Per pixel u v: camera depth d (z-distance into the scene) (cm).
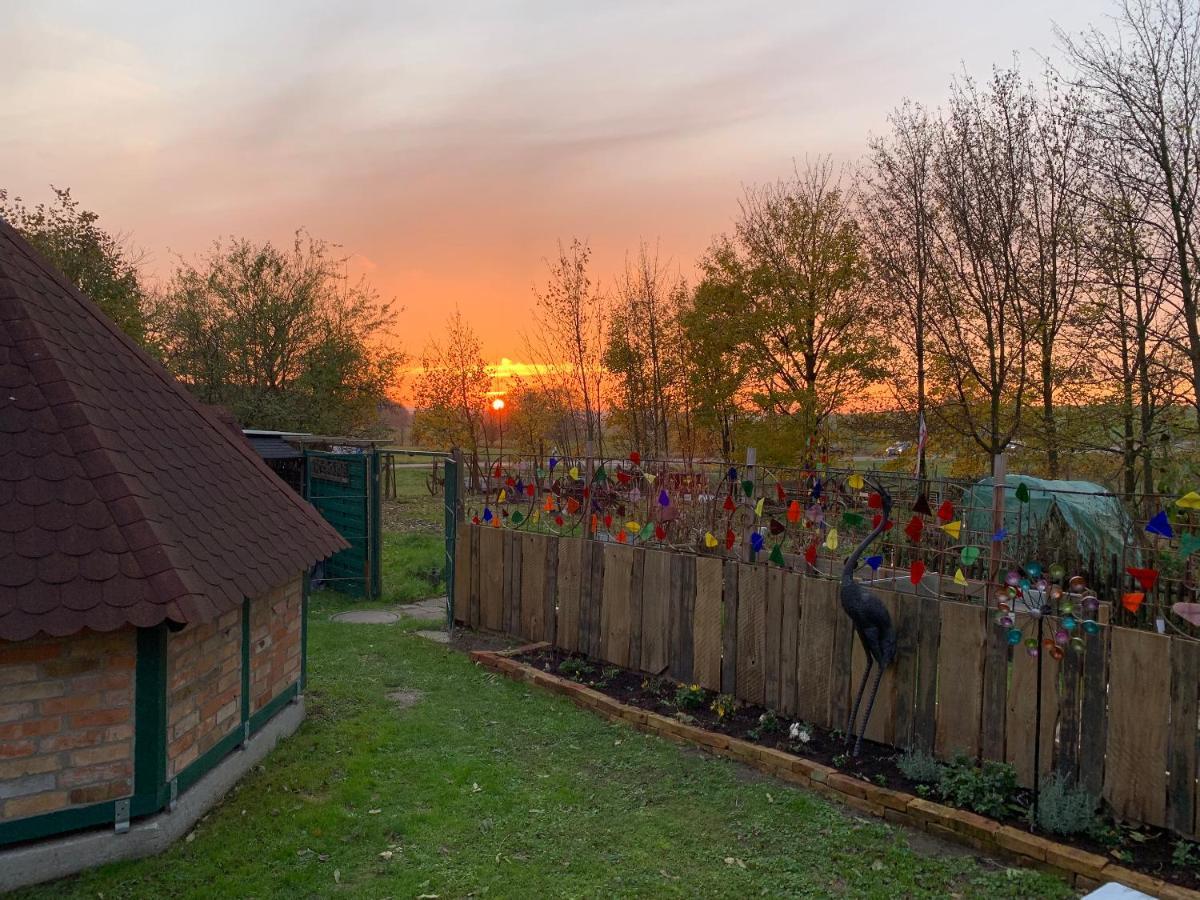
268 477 700
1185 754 448
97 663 449
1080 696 489
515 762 615
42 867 433
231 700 562
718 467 1017
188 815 499
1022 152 1753
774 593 677
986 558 694
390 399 3400
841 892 430
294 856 469
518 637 969
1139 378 1548
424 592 1323
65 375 506
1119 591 730
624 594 823
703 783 572
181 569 456
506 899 425
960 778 511
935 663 564
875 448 2084
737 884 439
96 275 2494
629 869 456
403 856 471
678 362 2495
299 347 3164
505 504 1076
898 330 1986
